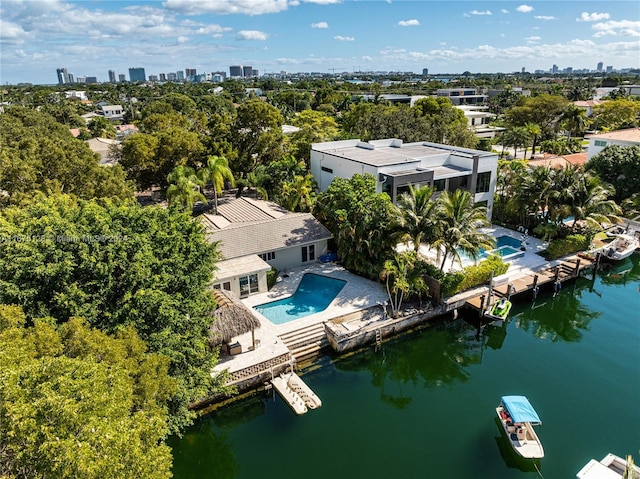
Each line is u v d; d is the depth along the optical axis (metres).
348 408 22.52
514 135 75.31
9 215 21.08
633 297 34.44
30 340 13.15
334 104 134.25
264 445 20.06
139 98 172.12
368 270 32.41
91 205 20.92
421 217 29.69
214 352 21.92
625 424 20.97
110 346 14.65
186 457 19.88
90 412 10.87
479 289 31.77
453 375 25.67
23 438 9.91
